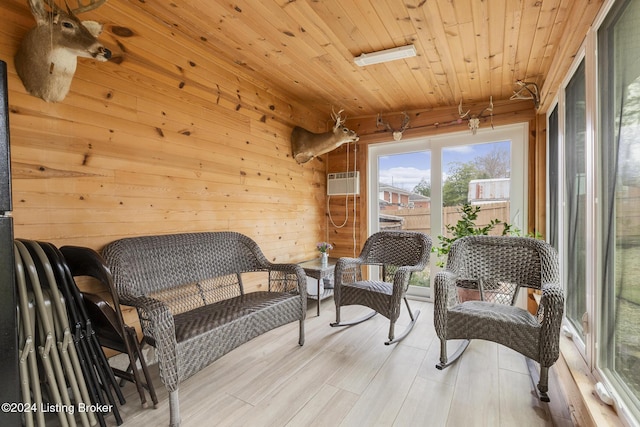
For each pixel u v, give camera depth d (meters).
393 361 2.17
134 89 2.03
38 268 1.47
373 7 1.89
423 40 2.25
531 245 2.18
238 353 2.29
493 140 3.38
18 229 1.54
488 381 1.92
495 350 2.35
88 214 1.81
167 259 2.10
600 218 1.56
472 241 2.39
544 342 1.69
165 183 2.23
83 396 1.45
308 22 2.07
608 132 1.46
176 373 1.53
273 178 3.28
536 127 3.10
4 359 1.05
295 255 3.63
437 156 3.67
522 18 1.95
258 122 3.06
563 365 1.86
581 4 1.52
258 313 2.02
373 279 4.04
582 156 1.94
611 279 1.45
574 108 2.12
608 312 1.49
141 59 2.07
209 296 2.48
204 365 1.67
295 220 3.64
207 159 2.54
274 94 3.27
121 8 1.95
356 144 4.09
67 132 1.72
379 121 3.79
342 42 2.32
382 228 4.03
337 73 2.85
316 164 4.06
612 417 1.30
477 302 2.22
